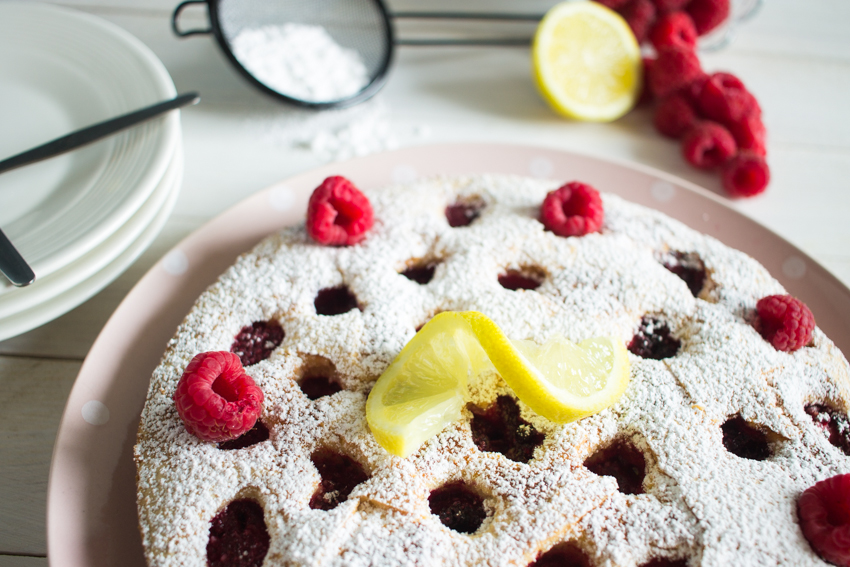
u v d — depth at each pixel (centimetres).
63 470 32
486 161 41
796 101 48
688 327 35
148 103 37
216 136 45
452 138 46
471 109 47
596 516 31
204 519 31
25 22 40
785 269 38
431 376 32
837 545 29
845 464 32
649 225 38
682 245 37
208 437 31
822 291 37
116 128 36
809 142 46
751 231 39
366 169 40
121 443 33
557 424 33
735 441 33
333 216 36
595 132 46
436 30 51
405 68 49
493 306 35
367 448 32
